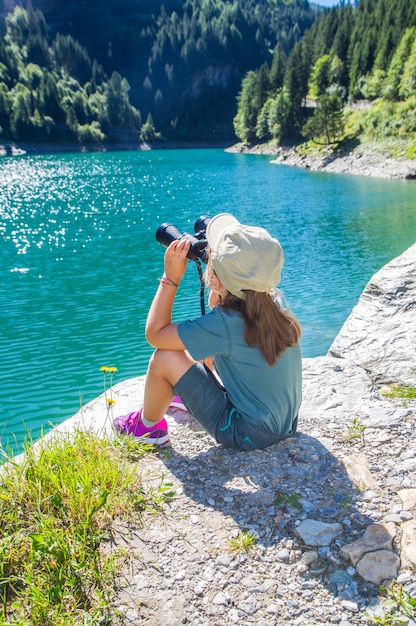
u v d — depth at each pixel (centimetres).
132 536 230
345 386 368
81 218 2691
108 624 191
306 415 333
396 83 7225
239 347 259
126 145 13488
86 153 11300
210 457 286
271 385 266
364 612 193
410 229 2097
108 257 1808
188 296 1255
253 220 2416
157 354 275
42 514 233
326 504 246
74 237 2191
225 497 254
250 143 10612
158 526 236
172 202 3169
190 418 332
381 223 2253
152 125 14338
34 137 11512
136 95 17600
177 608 197
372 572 209
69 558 213
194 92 18325
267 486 259
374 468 272
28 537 223
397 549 219
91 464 262
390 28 8956
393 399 364
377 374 420
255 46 19775
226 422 278
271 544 225
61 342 1006
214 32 18750
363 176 4569
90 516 234
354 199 3047
